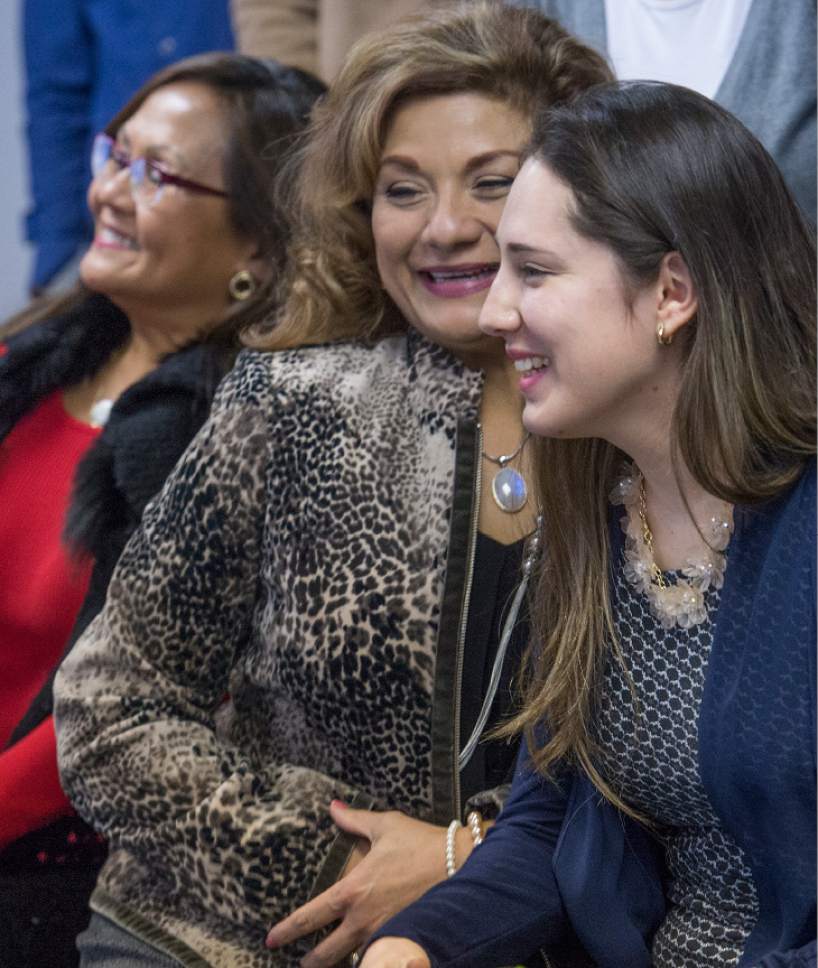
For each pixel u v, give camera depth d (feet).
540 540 8.40
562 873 7.97
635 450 7.59
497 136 8.87
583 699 7.91
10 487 11.49
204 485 9.14
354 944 8.50
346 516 8.83
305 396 9.12
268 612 9.07
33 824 10.29
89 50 17.07
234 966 8.67
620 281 7.24
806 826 7.25
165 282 11.43
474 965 7.68
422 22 9.17
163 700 9.25
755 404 7.19
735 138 7.34
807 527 7.17
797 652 7.14
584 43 9.34
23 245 19.71
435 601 8.68
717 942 7.70
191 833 8.79
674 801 7.80
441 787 8.64
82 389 11.82
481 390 9.00
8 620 11.23
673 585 7.65
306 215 9.67
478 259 8.93
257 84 11.52
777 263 7.32
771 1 10.43
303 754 9.07
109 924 9.14
